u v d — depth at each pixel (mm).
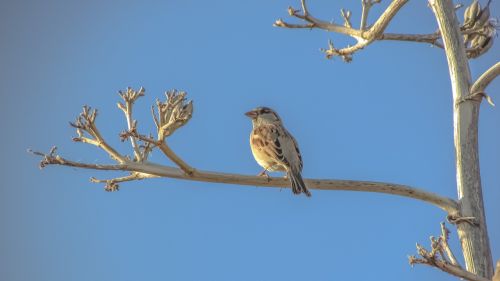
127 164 10656
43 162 10477
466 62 11641
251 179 11320
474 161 11180
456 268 9562
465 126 11297
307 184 11273
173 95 10289
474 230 10836
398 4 13156
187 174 10867
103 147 10680
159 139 10336
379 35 13805
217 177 11070
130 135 10242
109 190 11688
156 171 10734
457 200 11117
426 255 9656
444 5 11867
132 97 10914
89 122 10617
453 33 11742
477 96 11312
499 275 8633
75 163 10531
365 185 11203
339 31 14234
